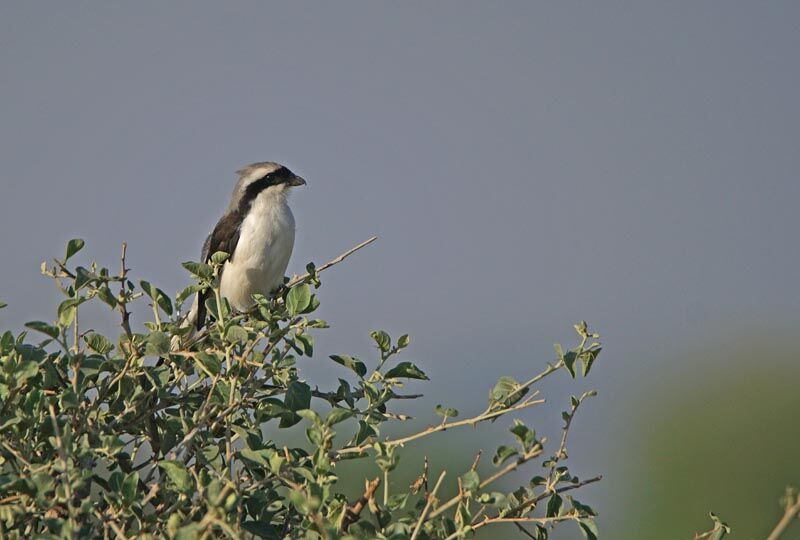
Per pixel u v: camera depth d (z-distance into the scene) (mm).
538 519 8875
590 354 9609
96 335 10336
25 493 8086
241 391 10055
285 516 9453
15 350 9320
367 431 9766
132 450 10562
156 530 8578
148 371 10102
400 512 11320
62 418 9102
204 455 9383
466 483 8422
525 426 8406
